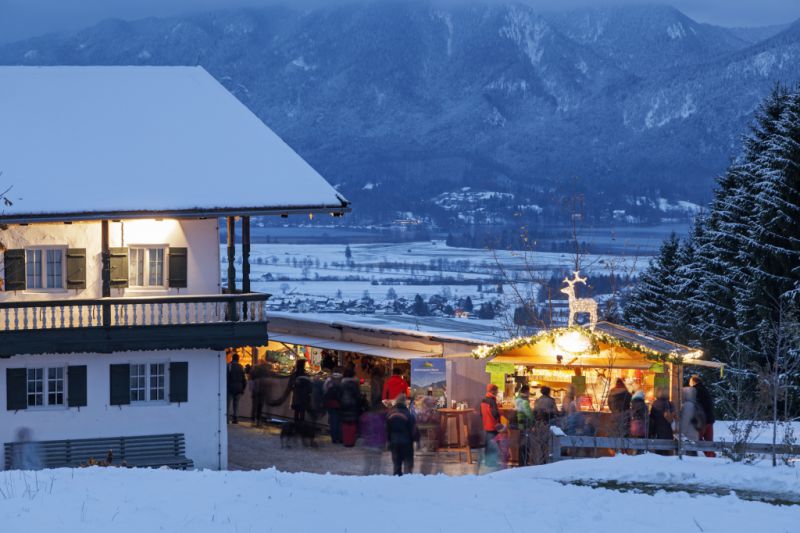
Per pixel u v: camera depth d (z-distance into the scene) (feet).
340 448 104.37
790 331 116.88
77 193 101.76
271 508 56.90
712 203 191.83
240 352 130.52
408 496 62.54
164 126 115.24
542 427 86.07
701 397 88.02
